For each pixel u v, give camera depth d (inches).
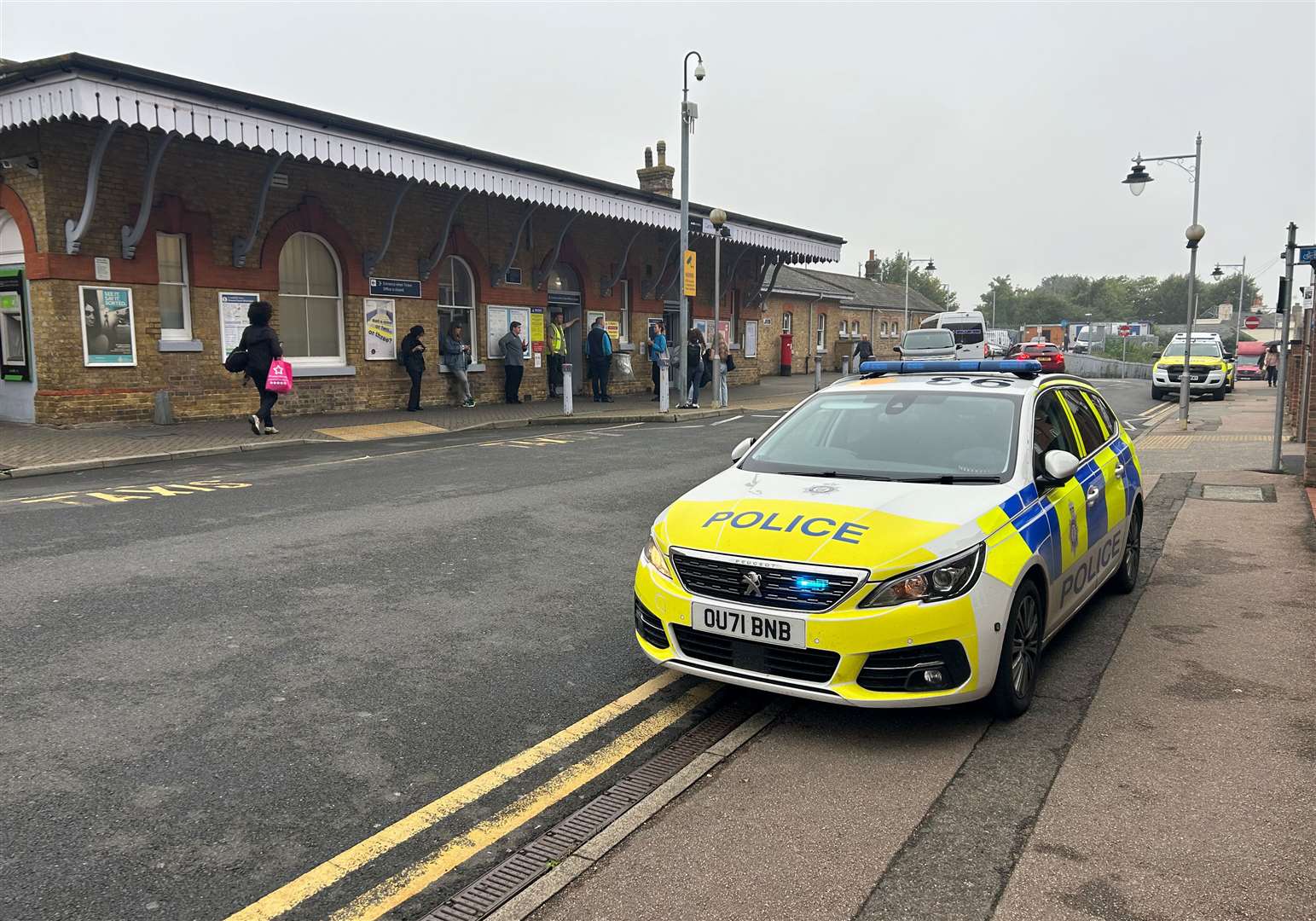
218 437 536.7
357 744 161.0
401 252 736.3
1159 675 193.5
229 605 233.3
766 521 168.9
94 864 124.8
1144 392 1195.9
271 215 637.9
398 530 317.4
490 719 172.7
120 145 553.9
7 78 469.1
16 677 185.9
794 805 141.6
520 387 861.2
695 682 191.6
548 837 133.6
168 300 595.8
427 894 120.0
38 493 378.3
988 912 114.4
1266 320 3622.0
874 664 152.9
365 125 585.0
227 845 130.2
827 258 1147.3
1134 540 256.1
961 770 152.1
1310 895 116.3
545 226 870.4
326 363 695.1
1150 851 127.2
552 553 289.7
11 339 569.9
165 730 164.4
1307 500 377.1
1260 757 154.9
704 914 114.8
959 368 234.7
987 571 159.2
